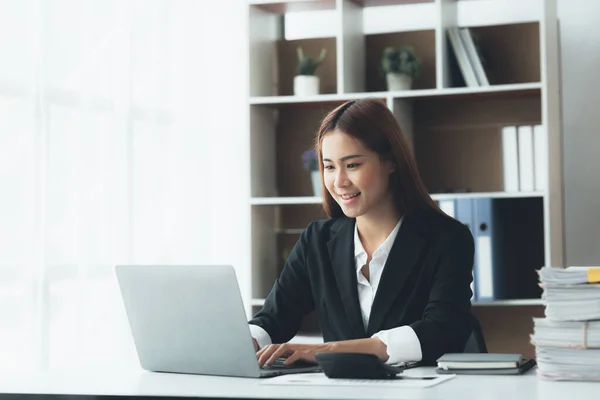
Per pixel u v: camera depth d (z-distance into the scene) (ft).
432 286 8.25
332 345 7.54
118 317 14.87
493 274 14.24
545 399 5.69
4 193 12.85
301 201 15.23
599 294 6.50
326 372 6.82
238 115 17.89
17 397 6.43
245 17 15.40
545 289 6.65
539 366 6.68
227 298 6.98
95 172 14.52
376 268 8.55
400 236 8.43
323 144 8.38
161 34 16.21
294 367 7.48
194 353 7.28
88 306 14.33
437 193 15.49
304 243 9.09
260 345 8.49
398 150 8.34
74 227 14.03
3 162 12.85
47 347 13.37
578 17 15.94
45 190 13.39
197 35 17.11
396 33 15.98
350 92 15.34
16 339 12.98
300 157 16.39
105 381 6.98
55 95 13.75
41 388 6.61
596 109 15.87
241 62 17.88
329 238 8.96
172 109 16.56
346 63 15.16
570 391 6.07
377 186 8.28
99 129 14.65
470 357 7.21
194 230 17.07
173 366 7.47
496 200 14.48
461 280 8.17
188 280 7.16
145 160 15.80
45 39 13.47
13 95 13.01
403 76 15.20
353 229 8.79
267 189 16.11
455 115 15.60
